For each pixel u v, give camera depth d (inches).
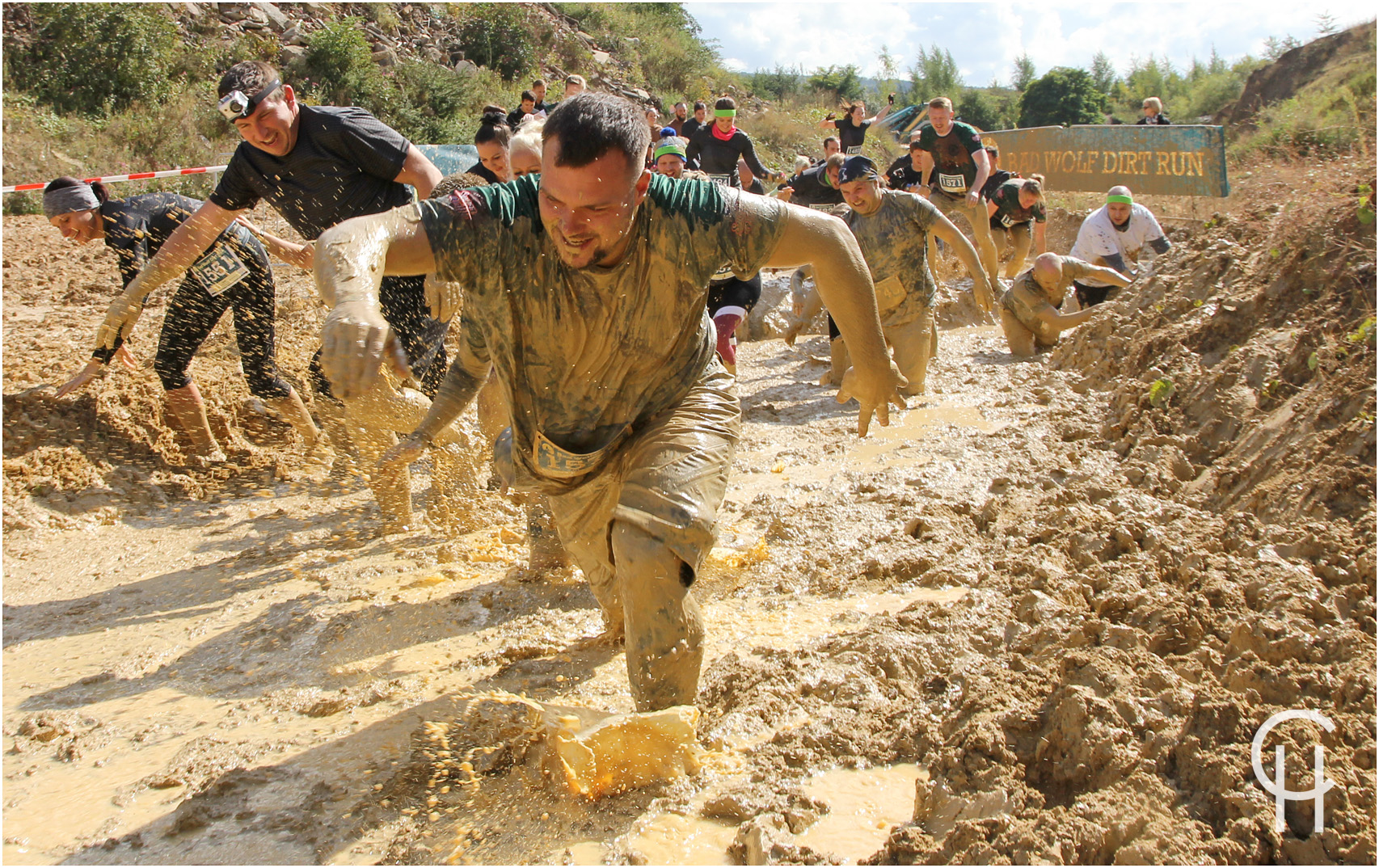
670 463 112.1
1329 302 218.7
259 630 167.3
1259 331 229.6
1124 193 365.1
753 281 268.4
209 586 190.2
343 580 186.7
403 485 208.8
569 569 179.3
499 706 136.3
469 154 533.0
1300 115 595.5
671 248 107.5
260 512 234.5
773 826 104.0
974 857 95.0
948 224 276.7
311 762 126.0
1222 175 557.6
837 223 116.7
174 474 256.5
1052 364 309.0
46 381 279.4
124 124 761.6
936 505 195.6
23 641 170.6
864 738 120.0
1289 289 234.8
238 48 901.8
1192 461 201.3
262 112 189.8
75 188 236.7
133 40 818.2
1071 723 107.3
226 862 107.6
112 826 116.0
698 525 108.6
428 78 962.7
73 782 127.0
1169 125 585.9
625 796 113.5
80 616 179.9
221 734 135.6
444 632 162.2
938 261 428.5
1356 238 226.1
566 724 118.6
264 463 266.1
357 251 97.0
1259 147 558.9
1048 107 1985.7
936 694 130.3
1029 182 470.9
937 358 342.3
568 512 128.8
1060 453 224.1
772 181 522.3
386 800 115.8
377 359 90.8
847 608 161.6
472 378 125.4
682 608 111.0
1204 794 98.1
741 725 125.0
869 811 108.4
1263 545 153.8
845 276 118.2
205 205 203.9
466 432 217.8
